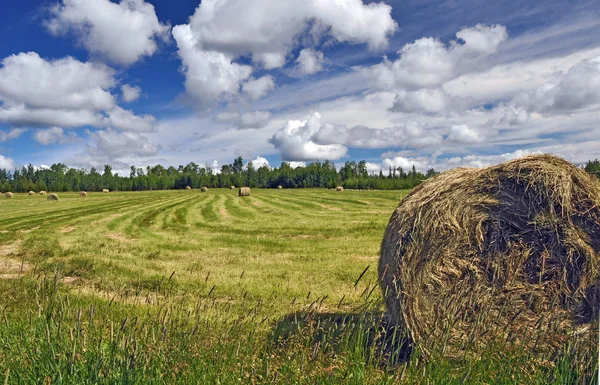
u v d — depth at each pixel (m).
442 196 4.54
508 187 4.45
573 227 4.17
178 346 3.37
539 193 4.29
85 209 29.73
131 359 3.08
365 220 18.80
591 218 4.15
